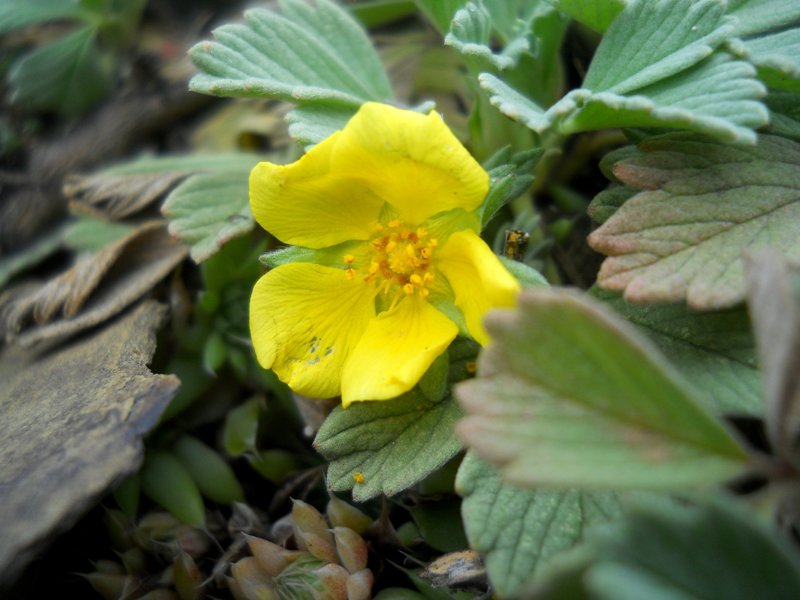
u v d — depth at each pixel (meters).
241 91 0.05
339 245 0.05
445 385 0.05
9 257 0.08
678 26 0.05
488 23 0.06
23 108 0.08
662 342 0.05
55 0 0.08
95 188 0.07
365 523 0.05
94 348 0.06
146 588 0.05
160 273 0.06
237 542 0.06
